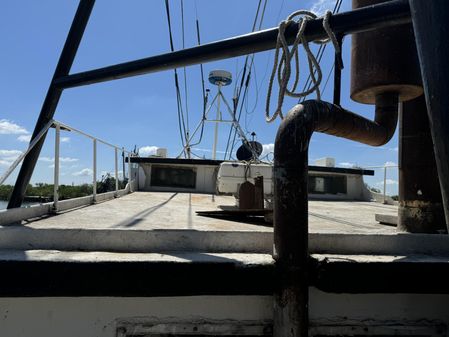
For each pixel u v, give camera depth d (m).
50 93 2.70
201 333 1.80
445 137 1.23
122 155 6.50
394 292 1.78
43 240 1.86
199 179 7.72
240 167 5.83
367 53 2.61
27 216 2.71
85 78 2.56
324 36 2.01
